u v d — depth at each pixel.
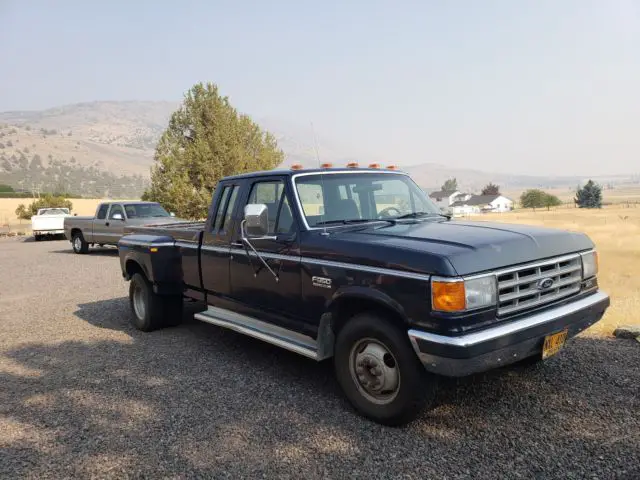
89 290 10.89
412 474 3.24
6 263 16.64
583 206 112.88
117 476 3.37
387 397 3.92
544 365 4.95
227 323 5.52
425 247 3.72
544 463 3.30
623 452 3.38
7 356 6.20
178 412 4.32
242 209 5.34
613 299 7.86
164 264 6.48
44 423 4.21
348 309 4.26
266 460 3.49
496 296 3.60
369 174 5.35
